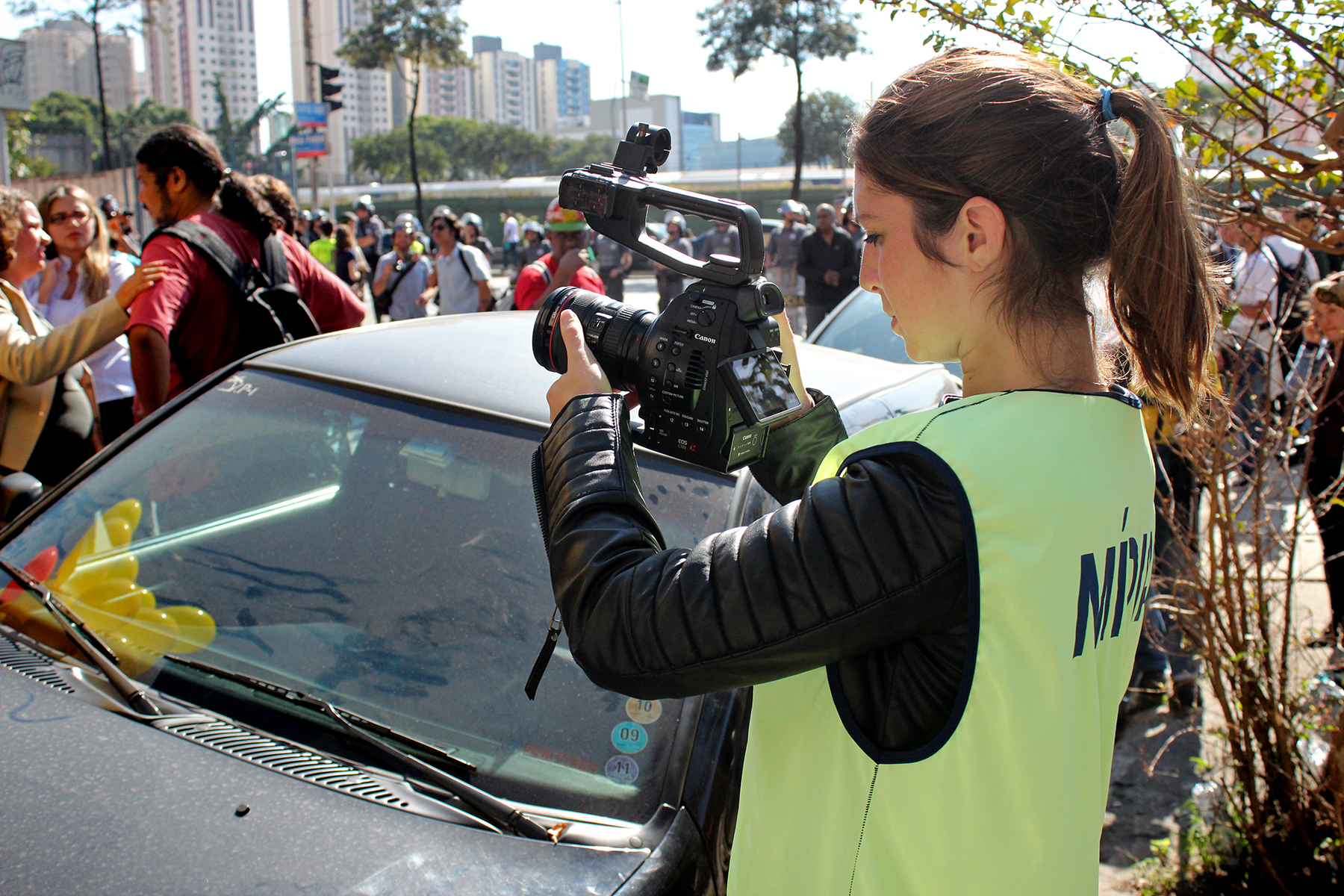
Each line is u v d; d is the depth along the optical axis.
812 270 10.32
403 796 1.37
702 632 0.86
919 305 0.93
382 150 86.81
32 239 3.45
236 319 3.23
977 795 0.82
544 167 92.62
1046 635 0.81
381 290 9.43
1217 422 2.40
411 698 1.55
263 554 1.82
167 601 1.77
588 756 1.45
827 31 30.98
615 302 1.23
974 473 0.81
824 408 1.27
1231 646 2.54
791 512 0.88
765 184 42.62
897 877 0.85
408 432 1.96
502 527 1.78
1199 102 2.17
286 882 1.19
